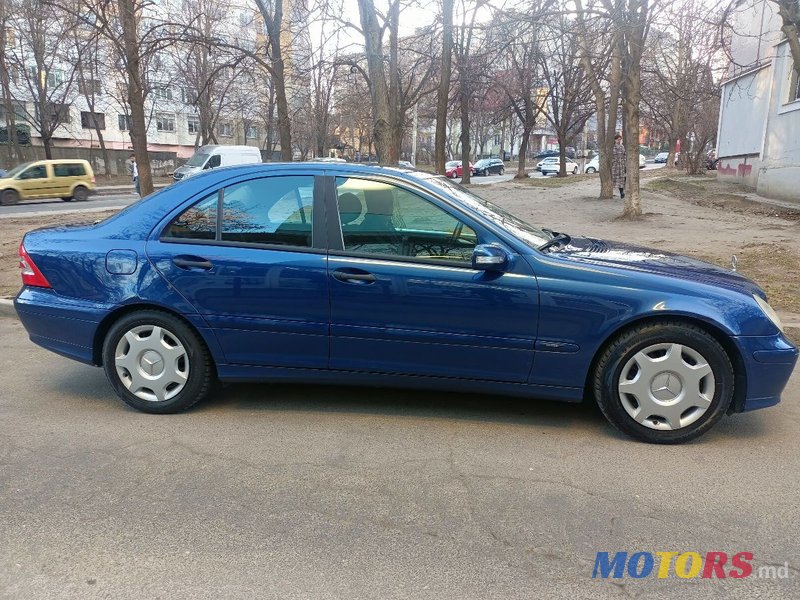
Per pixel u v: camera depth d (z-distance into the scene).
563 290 3.61
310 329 3.84
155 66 34.56
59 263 4.09
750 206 16.16
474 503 3.04
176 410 4.11
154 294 3.94
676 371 3.59
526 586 2.45
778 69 18.89
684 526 2.85
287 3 18.19
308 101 36.22
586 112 39.84
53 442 3.70
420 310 3.73
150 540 2.74
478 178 45.31
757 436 3.82
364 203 3.87
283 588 2.43
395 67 17.11
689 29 11.65
